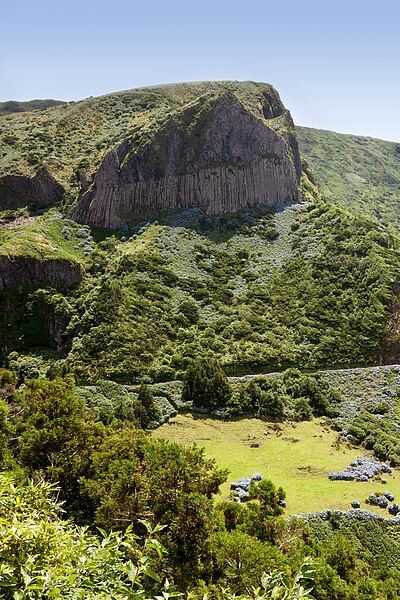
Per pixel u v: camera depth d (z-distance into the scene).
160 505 22.77
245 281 82.19
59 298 71.31
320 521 36.19
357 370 64.62
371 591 26.31
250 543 23.27
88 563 8.71
